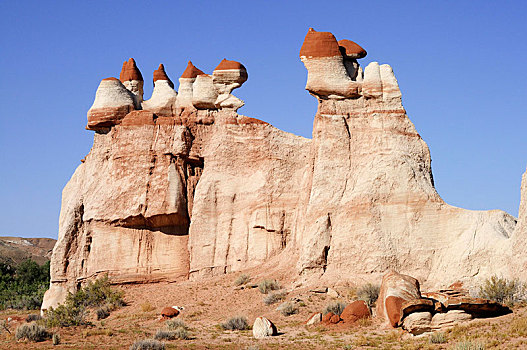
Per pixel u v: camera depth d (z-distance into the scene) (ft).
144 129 189.57
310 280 150.41
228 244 177.37
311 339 112.88
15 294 250.78
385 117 160.76
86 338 119.75
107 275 184.85
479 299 106.63
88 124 195.52
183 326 130.82
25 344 115.34
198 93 191.11
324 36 166.61
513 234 134.62
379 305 120.47
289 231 173.78
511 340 95.35
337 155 160.56
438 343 100.48
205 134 189.16
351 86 164.04
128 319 149.18
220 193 181.27
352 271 148.36
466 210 148.77
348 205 153.58
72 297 165.99
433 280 142.72
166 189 183.21
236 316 131.13
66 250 192.24
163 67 201.57
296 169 179.11
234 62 191.31
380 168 154.71
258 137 182.91
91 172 194.70
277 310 136.36
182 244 183.93
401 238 148.56
